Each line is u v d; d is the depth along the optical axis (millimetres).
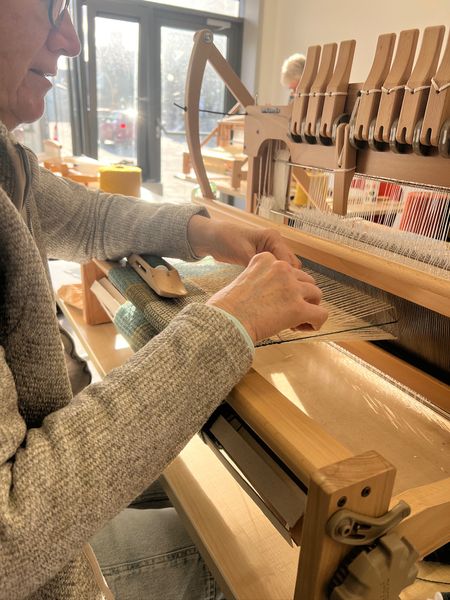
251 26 4055
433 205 883
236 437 479
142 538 708
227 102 4211
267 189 1023
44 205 754
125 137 3857
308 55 800
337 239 785
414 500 393
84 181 1403
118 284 723
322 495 327
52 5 543
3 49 534
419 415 665
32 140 3123
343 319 647
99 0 3398
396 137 649
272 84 4227
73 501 341
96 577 503
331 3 3467
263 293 467
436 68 610
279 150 962
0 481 329
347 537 342
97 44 3510
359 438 617
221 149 2533
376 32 3176
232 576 525
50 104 3307
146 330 636
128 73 3699
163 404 383
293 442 373
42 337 403
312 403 683
